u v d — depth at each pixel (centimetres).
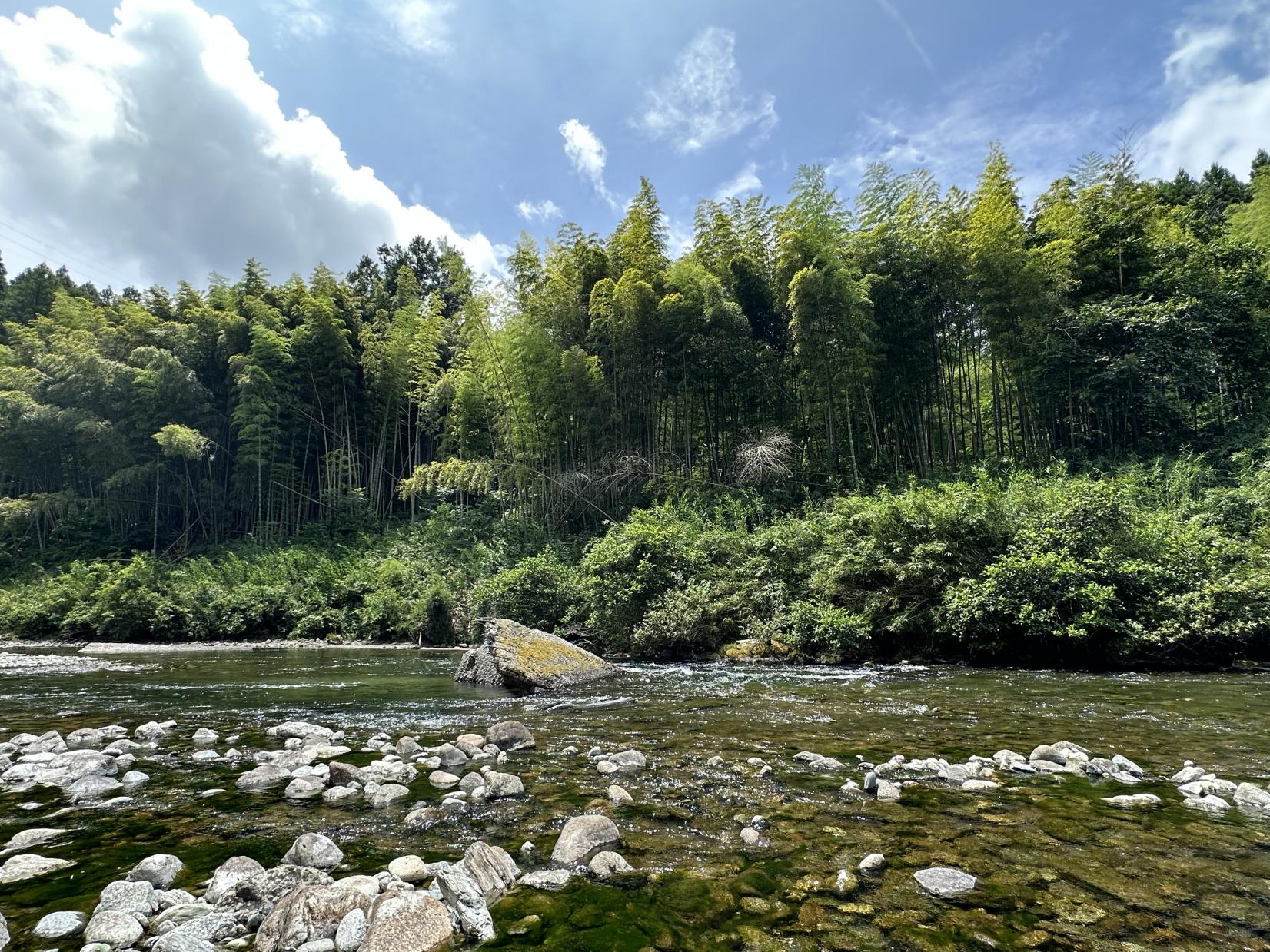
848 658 1473
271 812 457
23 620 2728
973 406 2527
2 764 615
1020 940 269
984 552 1430
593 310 2539
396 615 2447
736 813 434
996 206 2223
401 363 3659
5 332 4700
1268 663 1230
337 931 270
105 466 3644
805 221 2308
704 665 1463
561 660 1206
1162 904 299
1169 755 585
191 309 3953
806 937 272
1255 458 1867
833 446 2409
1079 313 2292
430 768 574
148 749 680
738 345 2423
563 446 2739
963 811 432
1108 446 2323
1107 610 1222
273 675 1403
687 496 2319
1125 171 2652
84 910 307
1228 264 2502
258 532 3544
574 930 276
